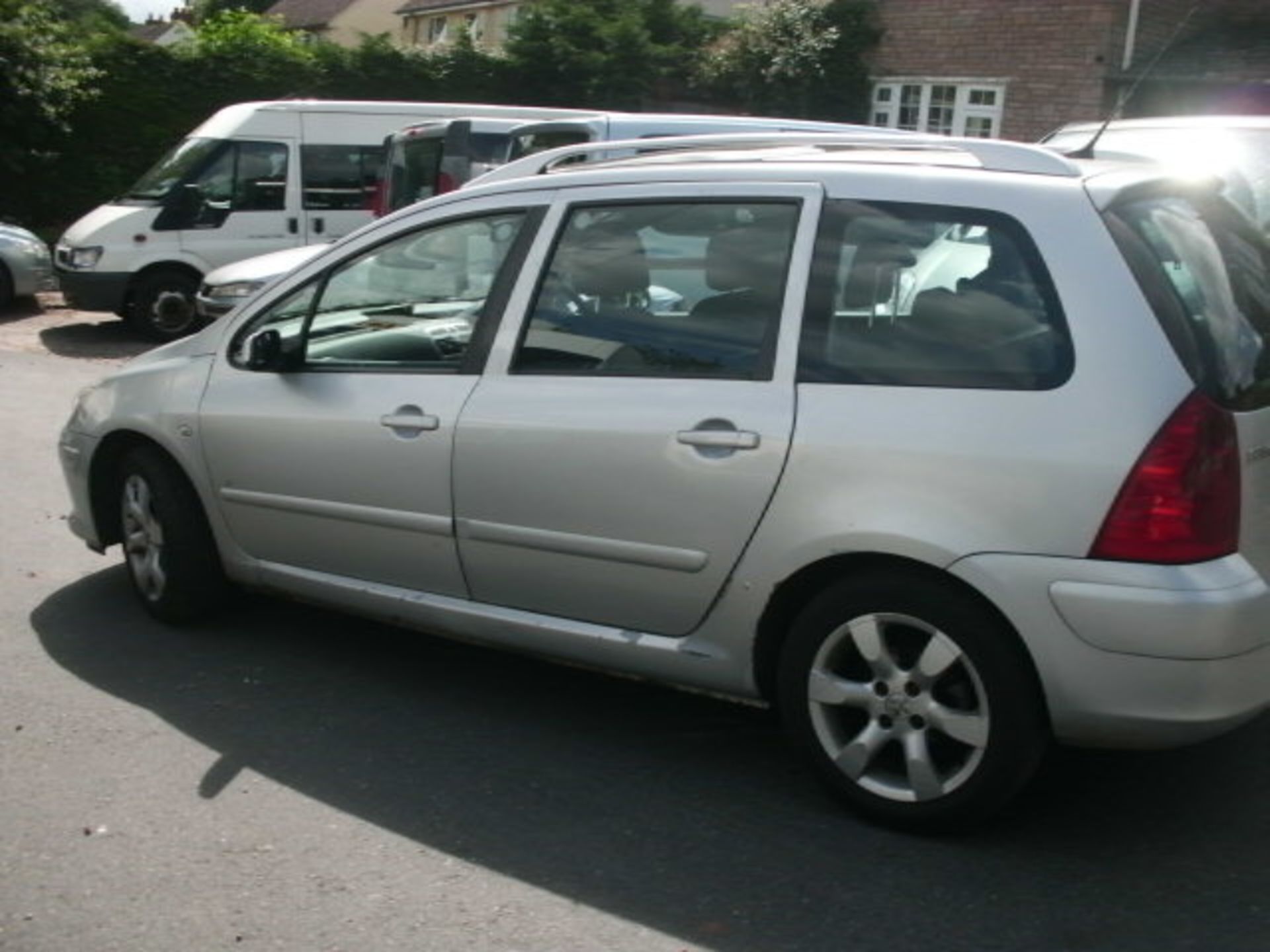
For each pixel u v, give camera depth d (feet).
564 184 13.87
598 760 13.47
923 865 11.27
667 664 12.79
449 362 14.24
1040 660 10.68
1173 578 10.27
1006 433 10.78
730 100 72.49
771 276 12.25
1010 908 10.61
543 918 10.55
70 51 58.70
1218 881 10.99
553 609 13.53
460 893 10.94
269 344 15.30
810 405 11.68
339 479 14.79
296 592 15.87
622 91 71.46
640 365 12.82
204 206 43.14
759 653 12.32
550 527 13.16
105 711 14.61
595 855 11.53
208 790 12.76
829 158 12.59
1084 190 11.18
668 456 12.30
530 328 13.66
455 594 14.26
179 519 16.58
